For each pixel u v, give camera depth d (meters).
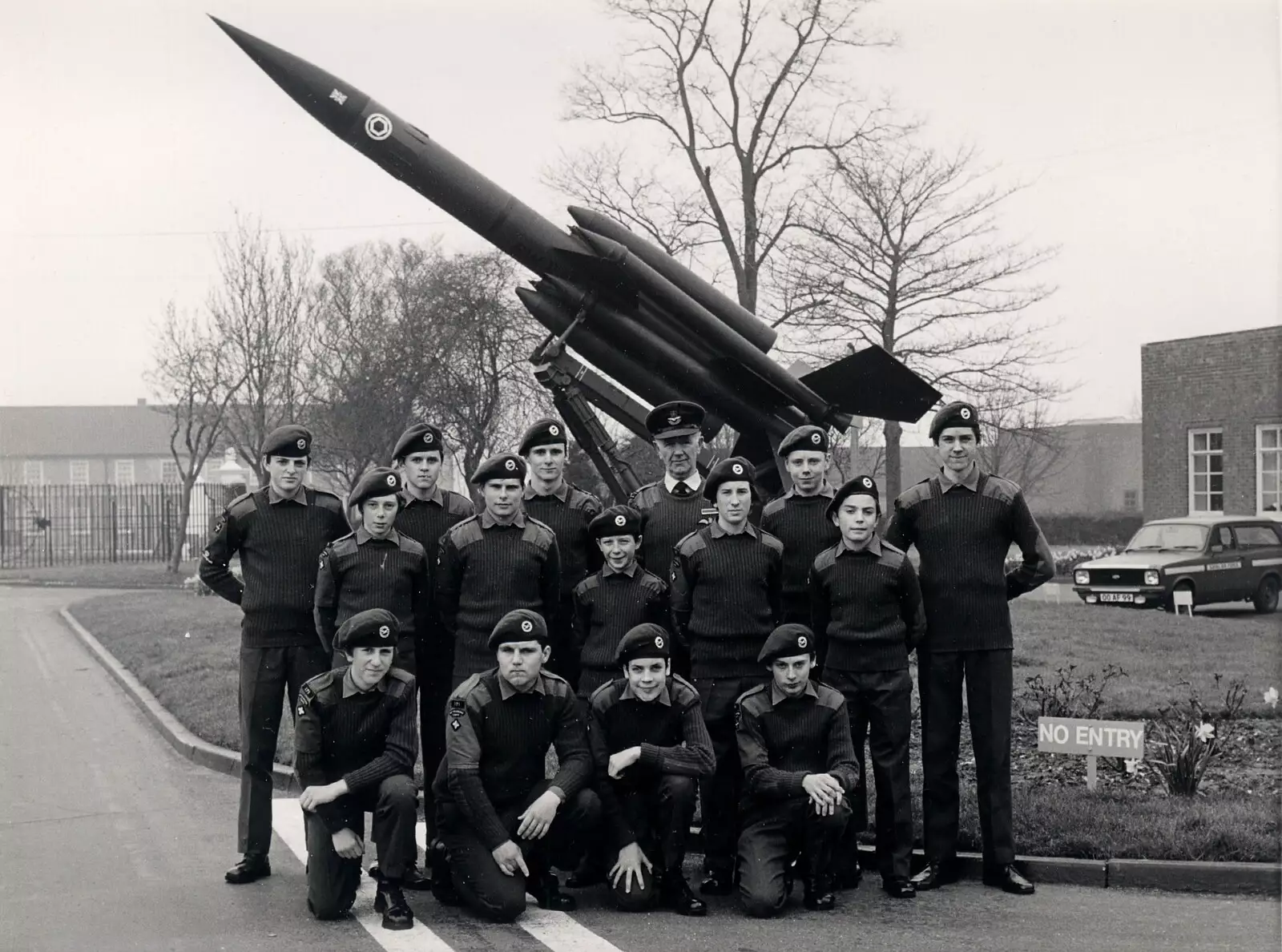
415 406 22.64
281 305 23.36
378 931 5.11
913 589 5.83
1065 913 5.33
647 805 5.64
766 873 5.37
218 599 20.97
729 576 5.93
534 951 4.83
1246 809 6.43
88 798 7.71
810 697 5.68
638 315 8.53
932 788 5.92
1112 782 7.18
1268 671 11.18
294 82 8.45
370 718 5.43
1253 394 23.91
